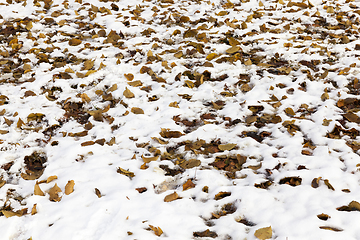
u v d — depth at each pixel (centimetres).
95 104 378
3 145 314
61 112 362
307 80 393
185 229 221
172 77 421
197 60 457
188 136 320
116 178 270
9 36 525
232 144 302
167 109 359
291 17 575
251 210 234
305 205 233
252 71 423
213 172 274
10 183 276
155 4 652
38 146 317
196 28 548
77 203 244
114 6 621
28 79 421
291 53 458
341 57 445
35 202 247
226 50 466
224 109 358
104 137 324
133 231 218
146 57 470
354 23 545
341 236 205
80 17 593
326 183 247
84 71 435
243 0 651
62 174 276
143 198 248
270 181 261
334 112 338
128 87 396
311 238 206
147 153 301
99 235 218
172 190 258
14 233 224
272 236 213
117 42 509
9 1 641
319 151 286
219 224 226
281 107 354
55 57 473
